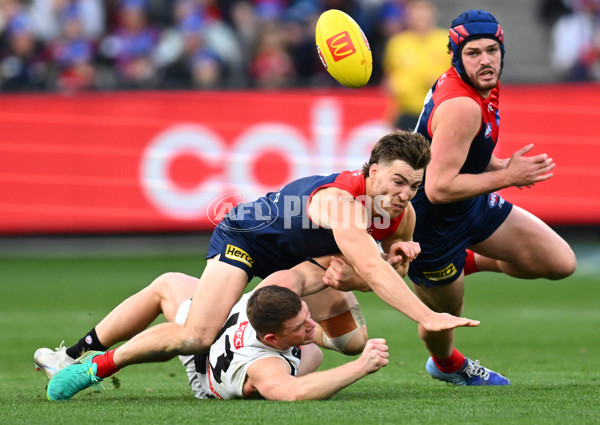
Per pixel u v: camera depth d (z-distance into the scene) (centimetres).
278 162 4681
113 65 5297
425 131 1922
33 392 1811
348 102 4688
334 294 1777
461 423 1336
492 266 2148
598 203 4688
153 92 4634
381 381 1992
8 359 2372
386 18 5150
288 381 1544
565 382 1914
